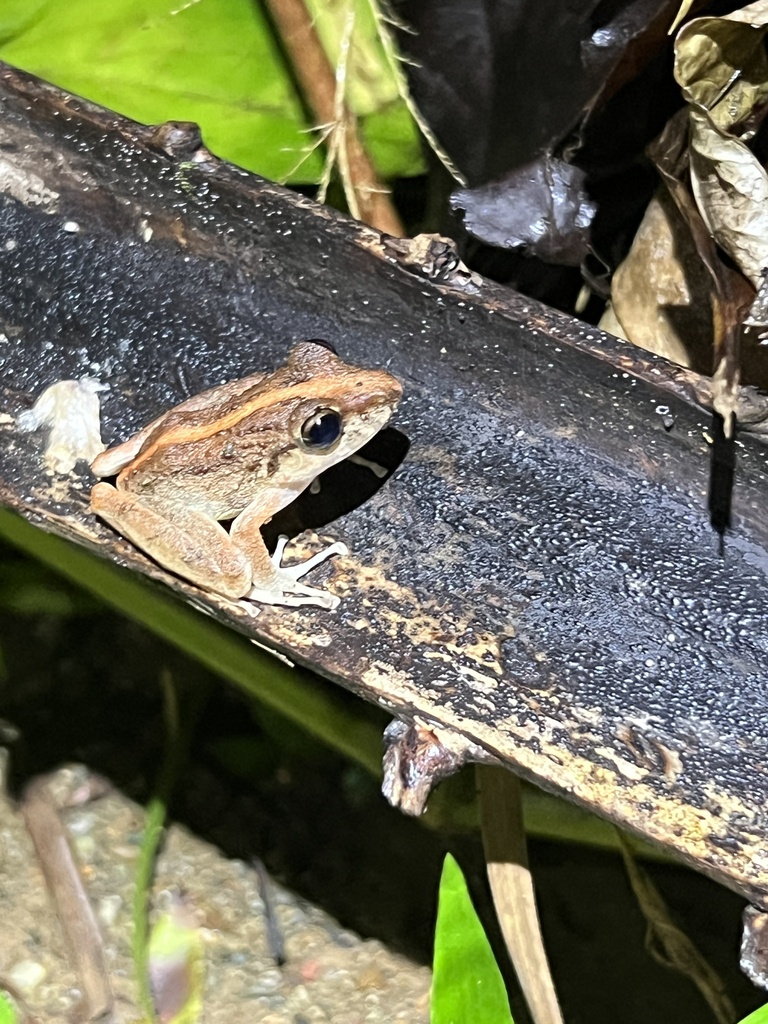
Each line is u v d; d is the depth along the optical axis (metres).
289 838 0.25
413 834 0.25
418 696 0.16
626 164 0.20
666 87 0.20
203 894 0.24
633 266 0.20
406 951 0.23
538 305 0.18
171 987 0.23
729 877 0.15
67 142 0.20
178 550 0.17
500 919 0.18
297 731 0.25
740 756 0.16
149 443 0.17
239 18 0.21
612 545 0.18
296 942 0.23
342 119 0.20
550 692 0.17
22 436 0.18
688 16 0.19
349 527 0.18
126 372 0.19
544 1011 0.18
